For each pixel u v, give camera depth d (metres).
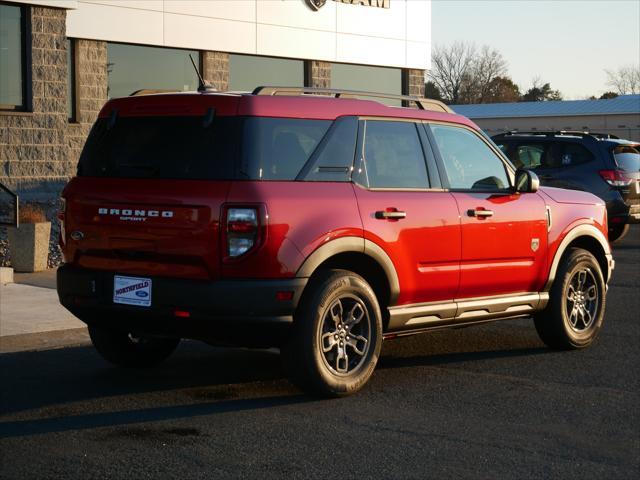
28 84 19.20
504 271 8.30
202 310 6.64
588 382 7.73
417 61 29.17
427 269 7.67
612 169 17.72
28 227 13.74
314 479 5.31
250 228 6.58
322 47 26.67
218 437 6.07
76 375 7.80
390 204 7.38
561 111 59.25
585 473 5.49
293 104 7.04
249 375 7.86
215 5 24.23
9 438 6.02
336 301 6.96
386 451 5.82
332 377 6.98
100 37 22.12
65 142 19.81
